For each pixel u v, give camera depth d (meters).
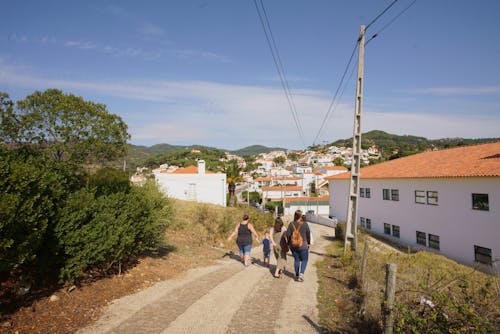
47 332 4.18
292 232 8.05
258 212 26.59
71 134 18.25
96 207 5.84
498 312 3.87
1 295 4.64
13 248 4.19
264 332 4.74
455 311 3.92
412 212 25.62
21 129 16.58
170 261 9.02
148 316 5.08
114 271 6.93
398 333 3.86
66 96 18.41
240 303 5.98
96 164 20.09
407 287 5.84
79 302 5.24
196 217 17.83
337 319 5.46
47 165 5.99
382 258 12.02
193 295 6.31
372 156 158.38
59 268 5.54
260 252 14.32
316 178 94.62
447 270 11.52
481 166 20.09
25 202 4.30
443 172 22.20
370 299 5.60
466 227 20.06
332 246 19.03
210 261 10.14
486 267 12.31
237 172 42.28
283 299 6.40
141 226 7.34
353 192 12.73
